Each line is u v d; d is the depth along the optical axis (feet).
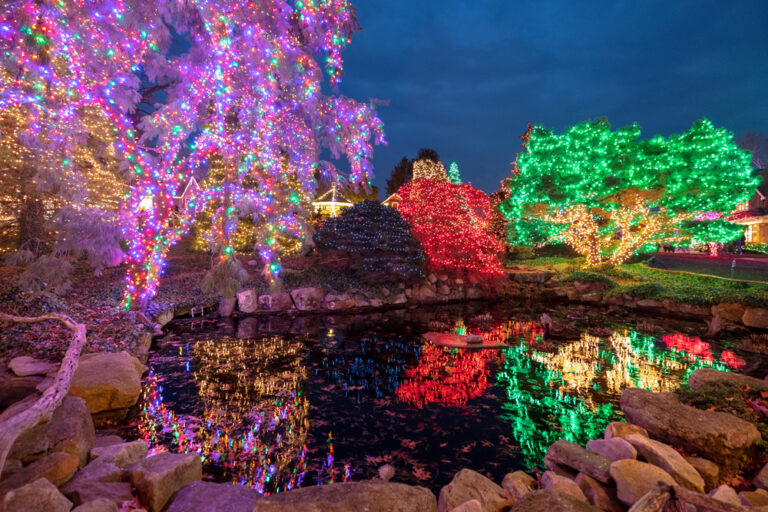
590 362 27.50
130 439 16.02
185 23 22.66
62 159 21.63
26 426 9.78
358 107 24.64
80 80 20.61
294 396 21.13
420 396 21.26
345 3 23.06
